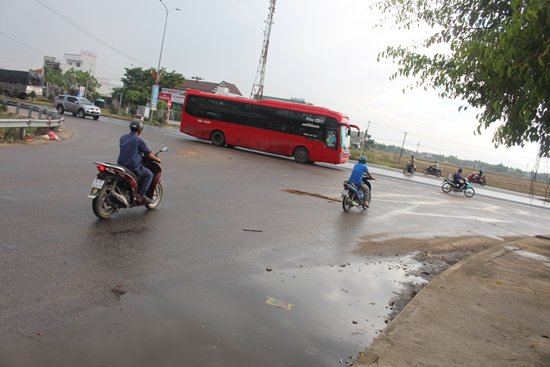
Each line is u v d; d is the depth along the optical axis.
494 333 3.97
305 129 23.59
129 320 3.54
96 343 3.12
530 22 3.94
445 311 4.44
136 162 6.84
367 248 7.26
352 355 3.47
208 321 3.72
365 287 5.29
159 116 52.69
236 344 3.38
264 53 63.12
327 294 4.85
